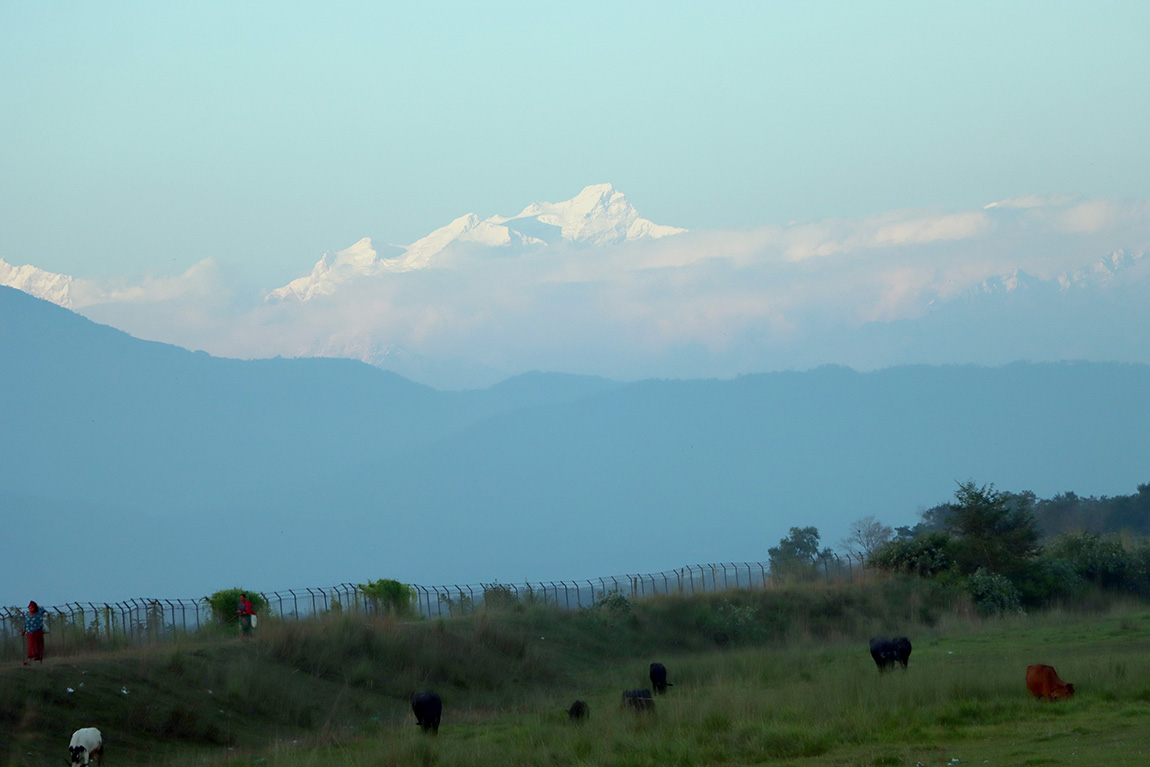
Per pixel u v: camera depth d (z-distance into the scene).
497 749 33.94
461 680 58.16
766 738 31.80
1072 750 27.55
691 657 69.00
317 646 55.50
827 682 42.91
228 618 64.50
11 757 35.59
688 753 31.17
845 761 28.81
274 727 45.50
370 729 44.69
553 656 68.69
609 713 38.81
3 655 50.84
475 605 82.19
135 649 51.94
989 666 41.81
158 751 39.56
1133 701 34.38
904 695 36.75
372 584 75.06
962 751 28.73
